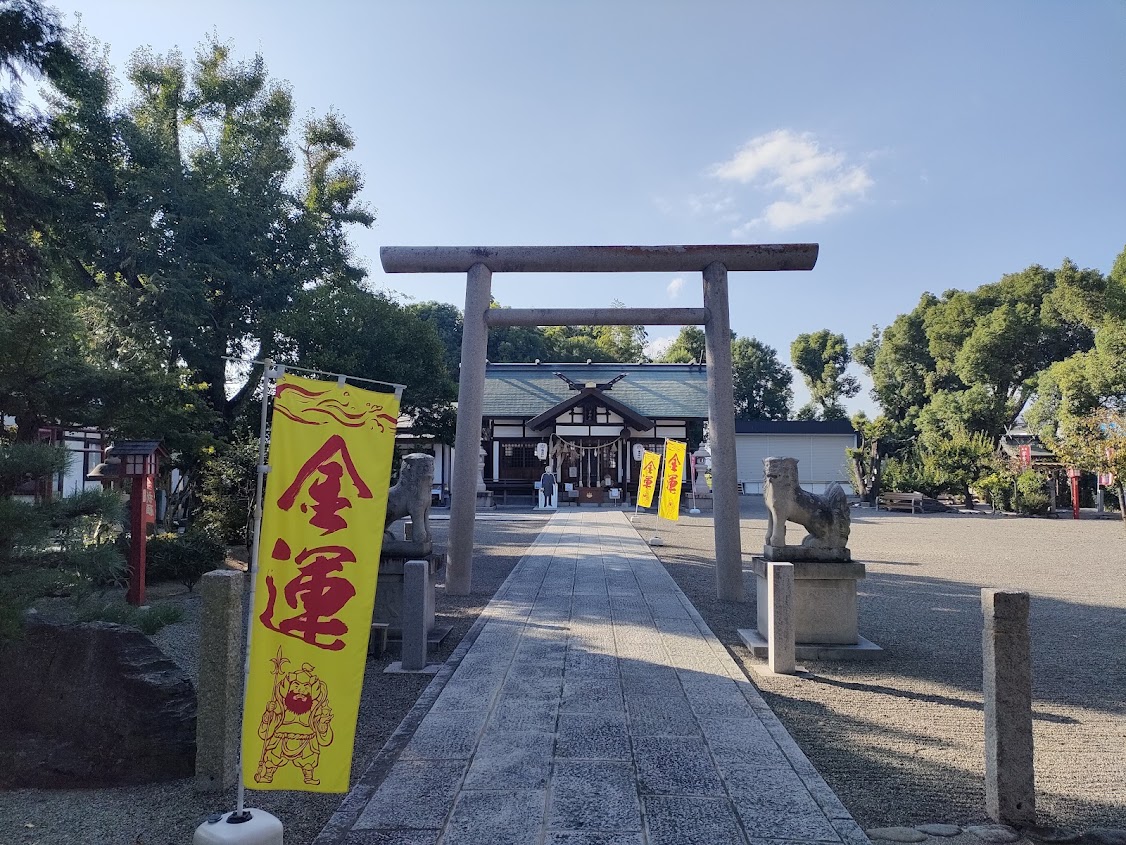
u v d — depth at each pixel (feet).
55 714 14.89
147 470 30.14
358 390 12.85
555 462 106.93
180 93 69.15
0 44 34.35
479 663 22.12
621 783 13.69
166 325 57.93
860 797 13.34
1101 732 16.99
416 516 25.54
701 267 36.63
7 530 15.74
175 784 14.25
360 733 16.81
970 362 127.54
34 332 21.95
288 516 12.28
